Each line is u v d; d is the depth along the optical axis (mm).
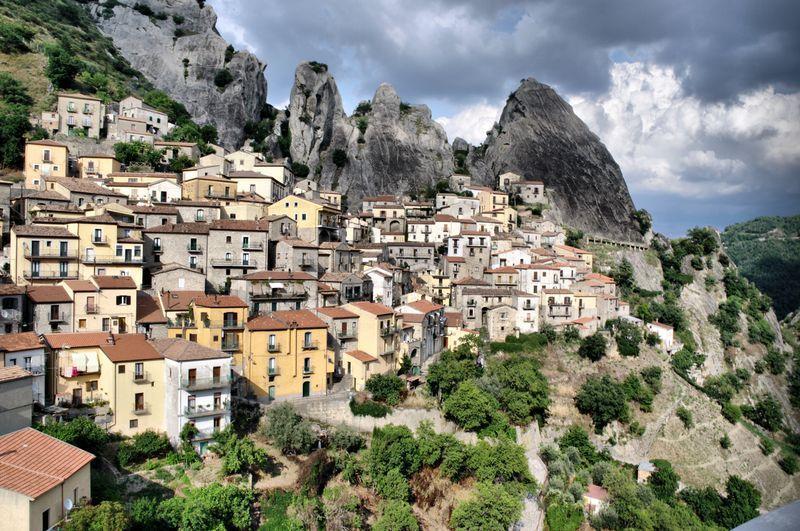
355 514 70562
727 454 125312
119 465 63969
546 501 89125
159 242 102125
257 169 164250
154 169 152375
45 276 87125
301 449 74375
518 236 179500
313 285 102625
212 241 106250
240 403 77938
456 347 120000
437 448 82688
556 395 117562
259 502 65875
